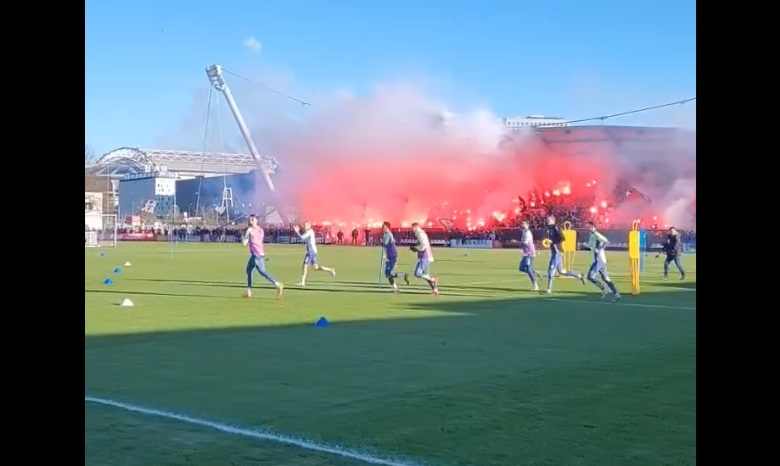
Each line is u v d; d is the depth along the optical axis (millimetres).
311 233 21531
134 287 20500
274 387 7438
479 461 5031
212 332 11500
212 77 65062
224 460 5016
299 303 16203
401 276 25734
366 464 4945
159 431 5742
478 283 22891
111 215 65125
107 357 9180
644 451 5270
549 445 5422
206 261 35656
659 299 17703
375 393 7172
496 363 8828
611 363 8844
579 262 37000
